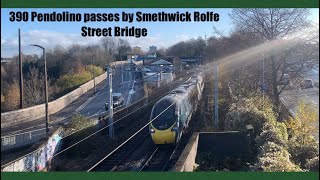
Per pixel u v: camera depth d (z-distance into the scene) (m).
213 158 22.47
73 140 27.16
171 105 27.36
